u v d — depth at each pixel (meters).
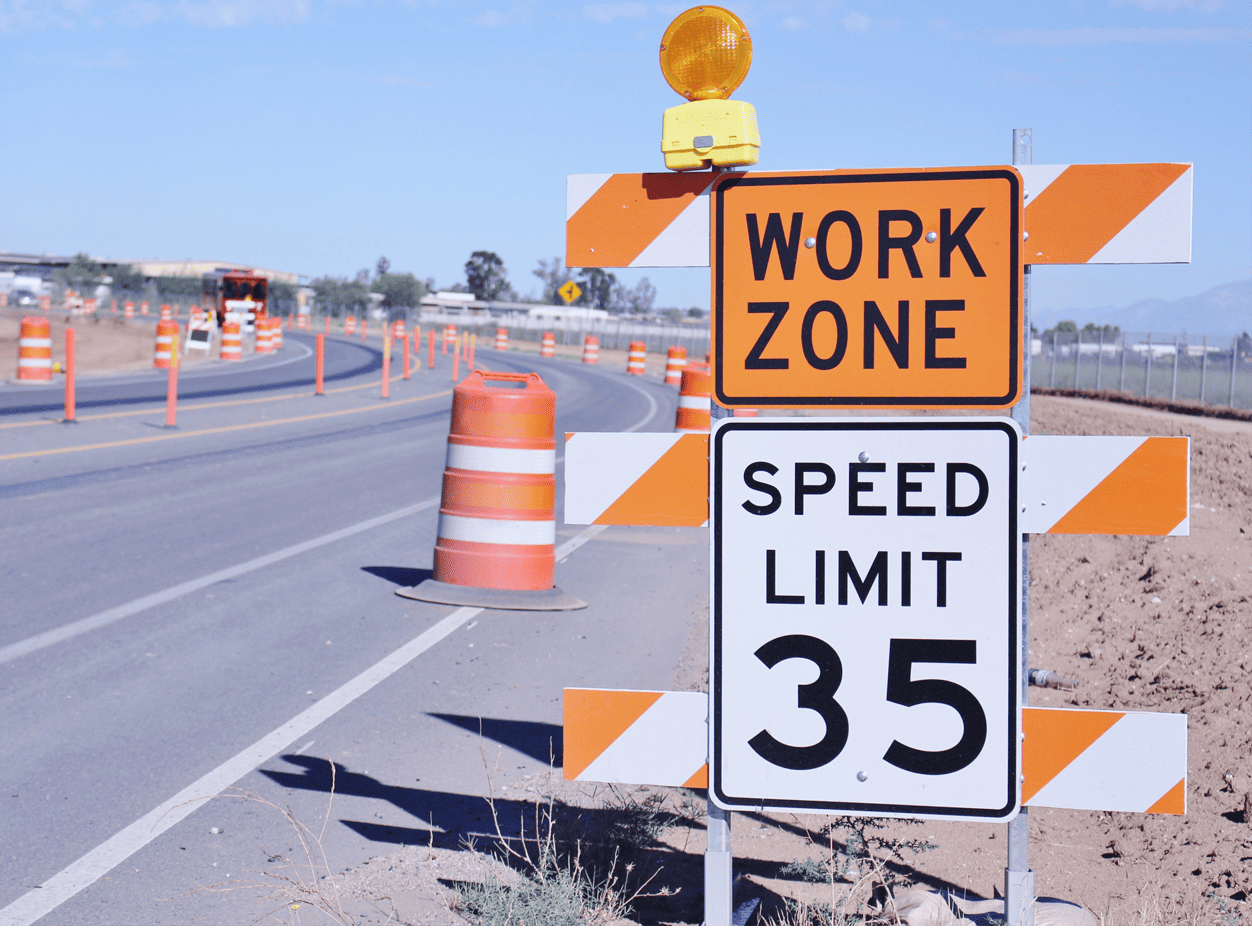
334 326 89.25
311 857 3.87
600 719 3.17
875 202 2.98
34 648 6.27
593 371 45.56
